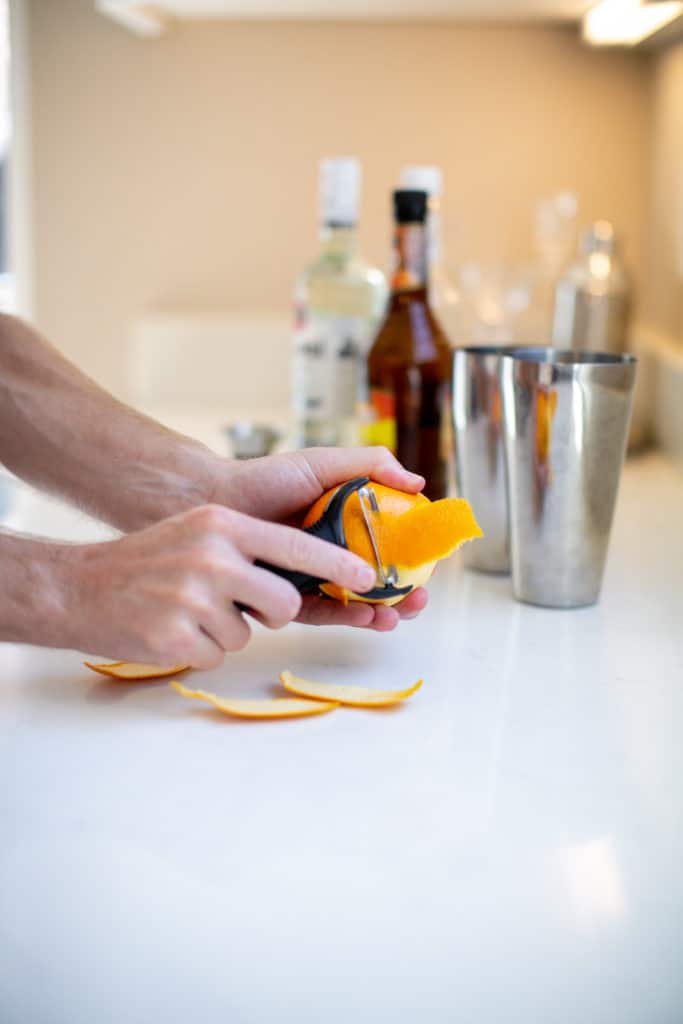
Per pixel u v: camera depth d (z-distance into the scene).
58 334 1.87
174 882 0.48
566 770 0.58
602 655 0.76
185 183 1.81
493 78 1.73
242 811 0.54
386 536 0.69
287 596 0.64
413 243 1.09
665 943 0.44
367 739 0.62
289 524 0.80
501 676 0.72
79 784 0.57
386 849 0.50
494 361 0.91
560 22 1.70
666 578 0.93
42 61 1.79
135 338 1.83
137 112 1.79
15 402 0.84
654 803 0.55
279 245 1.82
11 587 0.65
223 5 1.54
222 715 0.65
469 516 0.68
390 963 0.43
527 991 0.42
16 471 0.86
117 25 1.77
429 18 1.69
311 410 1.33
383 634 0.80
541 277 1.70
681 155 1.50
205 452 0.81
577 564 0.85
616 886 0.48
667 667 0.74
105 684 0.70
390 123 1.76
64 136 1.81
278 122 1.78
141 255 1.84
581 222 1.75
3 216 2.15
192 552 0.64
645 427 1.48
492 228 1.76
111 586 0.65
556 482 0.83
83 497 0.84
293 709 0.65
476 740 0.62
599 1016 0.41
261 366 1.79
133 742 0.61
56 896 0.47
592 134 1.73
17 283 1.86
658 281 1.64
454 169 1.76
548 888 0.47
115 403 0.85
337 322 1.31
